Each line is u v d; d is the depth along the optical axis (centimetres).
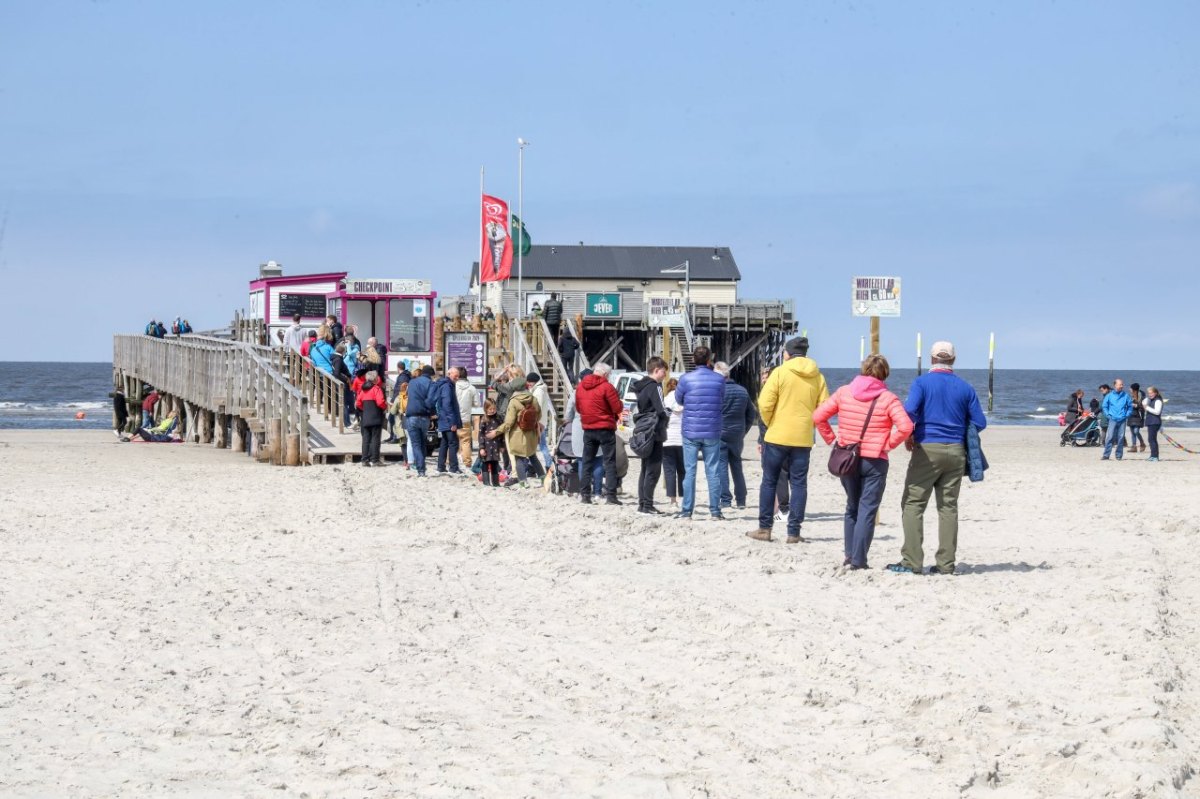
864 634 2177
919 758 1514
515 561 3044
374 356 6081
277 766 1520
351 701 1811
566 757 1545
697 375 3897
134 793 1423
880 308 4194
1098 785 1421
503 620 2364
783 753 1552
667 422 4050
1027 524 3941
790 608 2405
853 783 1443
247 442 7462
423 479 5159
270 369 6631
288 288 9350
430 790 1428
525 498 4403
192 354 8631
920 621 2284
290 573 2898
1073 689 1817
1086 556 3156
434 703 1800
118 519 3916
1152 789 1389
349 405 6919
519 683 1906
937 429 2778
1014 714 1678
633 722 1695
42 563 3053
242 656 2089
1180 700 1777
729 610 2383
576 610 2442
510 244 9862
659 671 1964
